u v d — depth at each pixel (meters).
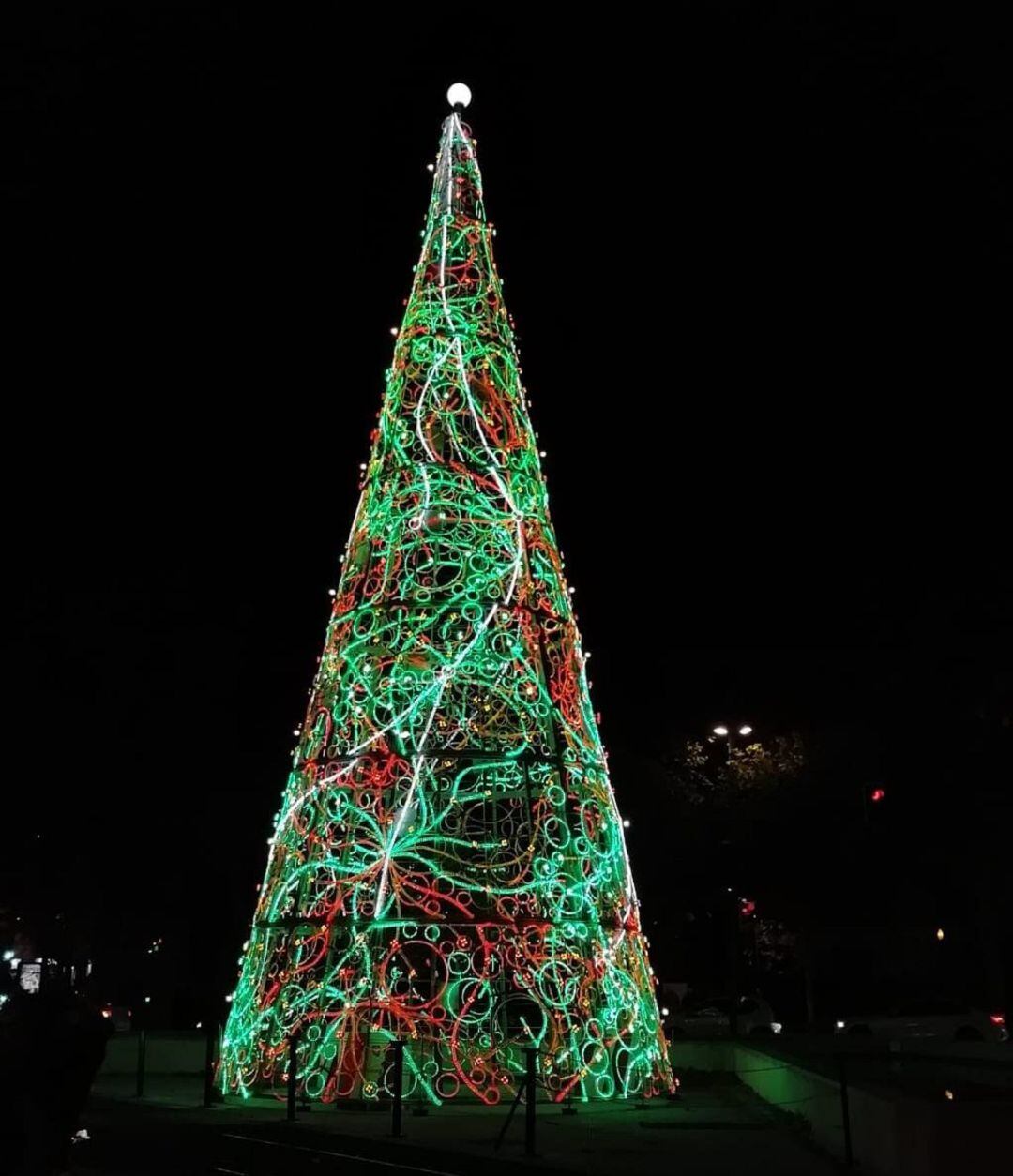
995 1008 35.88
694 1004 36.94
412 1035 17.28
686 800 34.66
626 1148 13.98
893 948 43.84
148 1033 24.81
